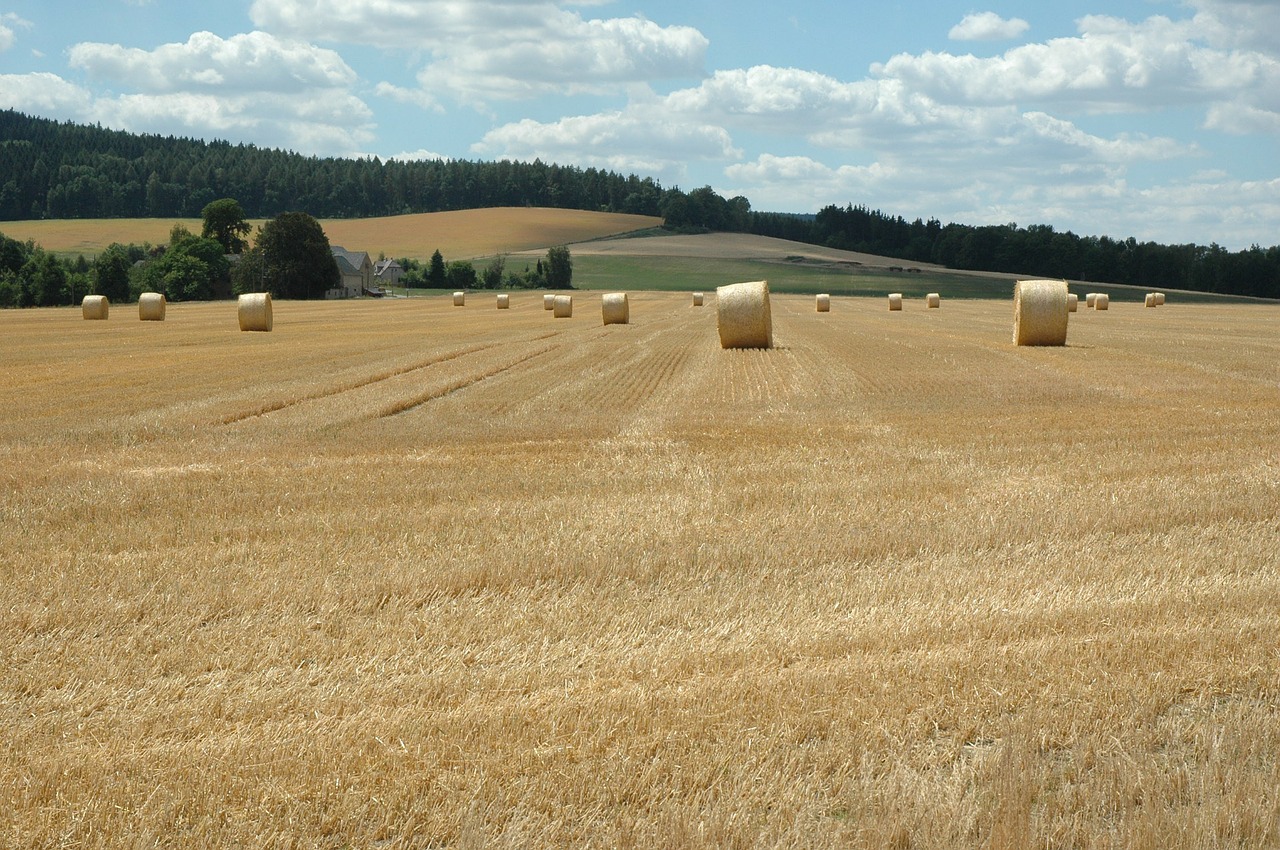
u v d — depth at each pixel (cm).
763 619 818
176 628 807
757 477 1387
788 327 5181
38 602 869
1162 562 967
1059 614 814
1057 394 2300
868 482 1341
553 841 514
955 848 504
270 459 1566
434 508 1213
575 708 646
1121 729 619
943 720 630
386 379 2639
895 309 7938
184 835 519
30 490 1332
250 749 602
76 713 669
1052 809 538
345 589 888
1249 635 753
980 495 1258
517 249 18500
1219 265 15300
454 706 669
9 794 559
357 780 563
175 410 2088
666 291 13362
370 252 18350
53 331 4919
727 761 577
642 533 1077
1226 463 1467
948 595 876
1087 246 16850
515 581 916
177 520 1167
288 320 6406
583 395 2333
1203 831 510
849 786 555
